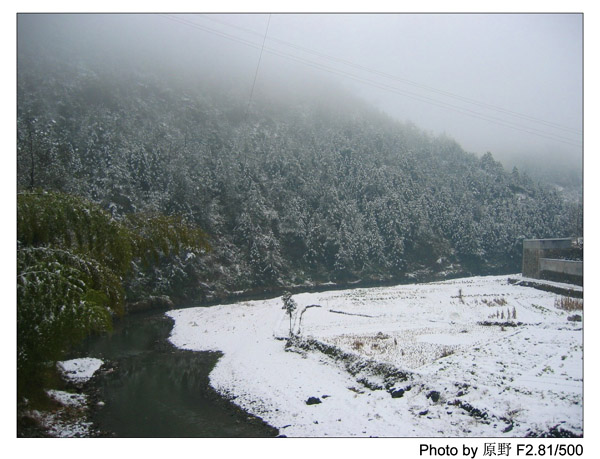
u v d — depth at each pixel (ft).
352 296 161.27
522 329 88.22
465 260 269.64
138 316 135.23
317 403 57.77
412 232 270.26
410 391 56.90
